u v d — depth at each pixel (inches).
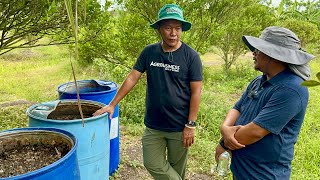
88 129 98.2
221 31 301.7
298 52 67.7
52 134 85.3
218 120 216.8
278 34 69.2
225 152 85.4
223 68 425.4
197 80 103.2
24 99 274.2
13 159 79.4
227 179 145.4
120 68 266.8
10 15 162.2
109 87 135.6
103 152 105.5
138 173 146.5
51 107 108.7
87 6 169.8
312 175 146.5
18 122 205.6
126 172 145.9
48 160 78.5
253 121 70.3
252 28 371.9
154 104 106.0
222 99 281.4
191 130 105.8
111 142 132.4
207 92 301.9
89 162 100.7
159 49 104.2
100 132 102.5
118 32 249.9
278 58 67.0
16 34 175.0
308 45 474.9
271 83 70.7
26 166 75.8
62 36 205.6
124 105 229.5
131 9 246.4
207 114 222.4
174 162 114.5
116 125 132.9
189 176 147.8
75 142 75.8
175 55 101.9
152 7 237.8
